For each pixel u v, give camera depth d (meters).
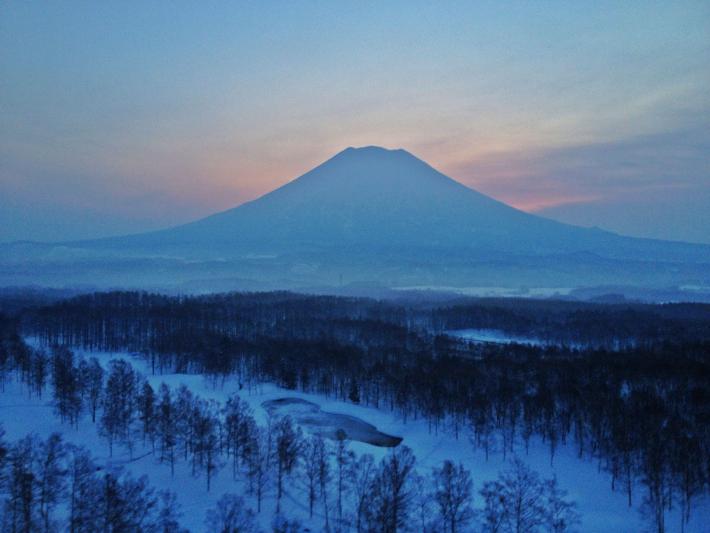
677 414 108.00
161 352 157.62
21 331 196.38
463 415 118.19
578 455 107.62
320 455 88.31
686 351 160.25
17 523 71.62
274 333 187.25
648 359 146.88
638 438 96.12
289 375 145.88
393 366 139.88
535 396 115.38
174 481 88.75
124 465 93.19
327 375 143.88
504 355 158.00
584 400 114.00
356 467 85.56
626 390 130.62
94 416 111.31
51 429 106.62
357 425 122.44
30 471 76.00
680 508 88.06
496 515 76.38
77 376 118.44
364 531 73.50
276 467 89.69
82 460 80.38
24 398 126.38
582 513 85.31
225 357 151.12
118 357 170.00
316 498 84.81
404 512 75.44
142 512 73.19
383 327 192.25
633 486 94.31
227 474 92.44
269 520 78.75
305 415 126.69
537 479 90.31
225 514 72.88
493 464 102.38
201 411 104.31
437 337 190.12
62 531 70.44
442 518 76.62
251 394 139.25
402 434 118.19
